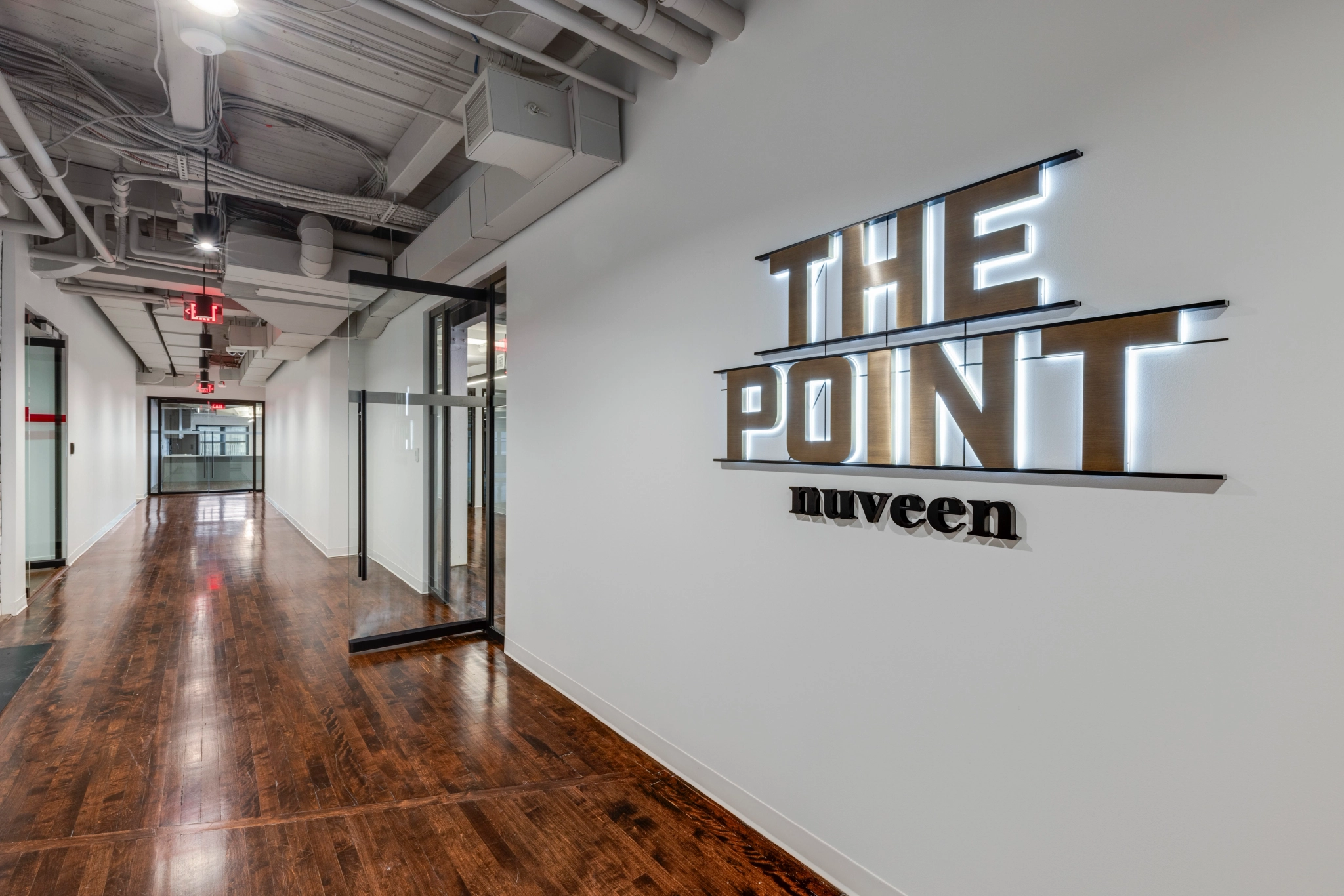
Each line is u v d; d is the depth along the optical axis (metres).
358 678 3.84
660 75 2.83
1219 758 1.30
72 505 7.30
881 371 1.91
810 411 2.13
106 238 5.38
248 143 4.06
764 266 2.33
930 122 1.81
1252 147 1.25
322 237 4.90
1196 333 1.32
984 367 1.67
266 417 15.68
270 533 9.68
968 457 1.71
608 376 3.20
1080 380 1.50
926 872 1.81
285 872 2.12
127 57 3.18
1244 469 1.26
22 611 5.25
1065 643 1.53
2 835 2.29
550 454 3.74
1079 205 1.50
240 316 8.55
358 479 4.41
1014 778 1.62
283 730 3.14
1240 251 1.27
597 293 3.28
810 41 2.16
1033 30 1.59
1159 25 1.38
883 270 1.90
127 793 2.58
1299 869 1.21
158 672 3.89
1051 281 1.55
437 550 4.71
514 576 4.16
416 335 4.63
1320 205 1.18
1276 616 1.23
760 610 2.35
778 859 2.21
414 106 3.31
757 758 2.37
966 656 1.72
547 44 3.02
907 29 1.87
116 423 10.53
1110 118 1.45
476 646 4.46
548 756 2.91
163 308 7.98
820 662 2.12
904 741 1.87
